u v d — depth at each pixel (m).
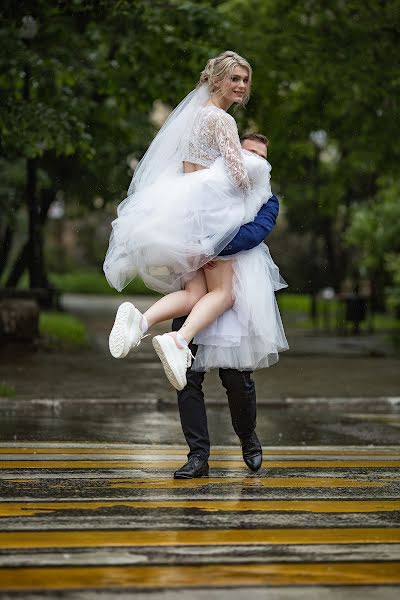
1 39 26.55
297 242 62.97
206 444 11.36
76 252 102.81
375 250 48.41
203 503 9.87
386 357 33.69
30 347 32.94
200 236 10.44
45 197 42.47
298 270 60.94
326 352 35.72
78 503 9.77
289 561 7.90
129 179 40.38
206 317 10.56
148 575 7.44
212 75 10.88
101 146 37.50
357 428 18.09
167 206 10.50
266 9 31.77
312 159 51.97
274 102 33.59
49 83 28.72
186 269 10.55
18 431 16.27
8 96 26.44
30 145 26.12
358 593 7.16
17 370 26.73
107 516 9.23
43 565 7.64
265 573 7.57
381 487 10.93
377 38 30.61
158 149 10.96
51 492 10.30
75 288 98.38
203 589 7.16
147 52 28.70
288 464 12.57
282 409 21.83
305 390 23.72
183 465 12.08
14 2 25.89
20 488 10.50
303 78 30.50
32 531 8.66
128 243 10.67
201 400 11.33
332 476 11.62
